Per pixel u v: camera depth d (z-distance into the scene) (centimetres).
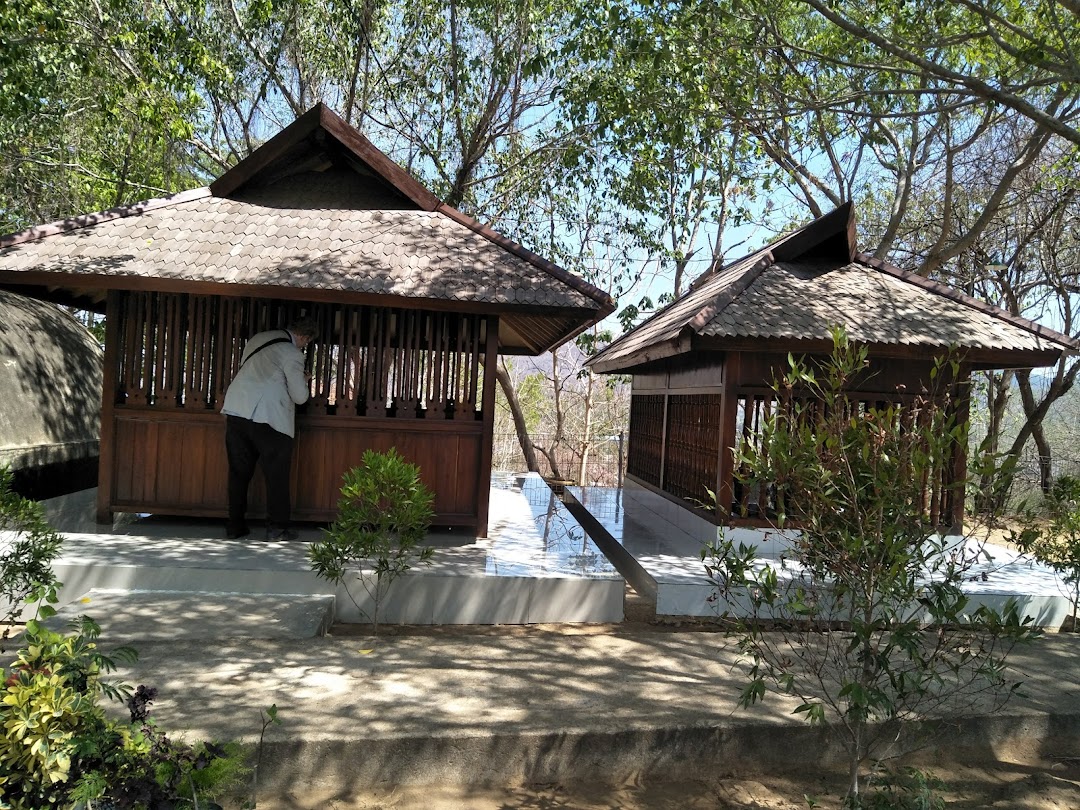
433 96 1522
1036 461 1554
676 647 550
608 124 1235
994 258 1697
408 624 620
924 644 464
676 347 720
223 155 1642
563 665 498
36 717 241
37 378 892
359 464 734
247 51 1497
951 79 759
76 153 1520
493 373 742
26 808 238
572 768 384
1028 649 566
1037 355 719
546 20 1473
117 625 516
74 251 668
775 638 568
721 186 1642
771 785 389
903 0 917
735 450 366
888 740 414
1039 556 639
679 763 394
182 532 716
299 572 610
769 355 746
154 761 260
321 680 443
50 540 492
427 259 717
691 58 1055
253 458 693
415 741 371
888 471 321
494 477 1338
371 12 1408
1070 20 1010
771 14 1005
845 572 337
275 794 357
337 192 805
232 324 725
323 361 733
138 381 725
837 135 1474
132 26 1144
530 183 1596
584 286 698
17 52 980
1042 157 1539
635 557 743
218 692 416
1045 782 395
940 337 718
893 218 1486
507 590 629
